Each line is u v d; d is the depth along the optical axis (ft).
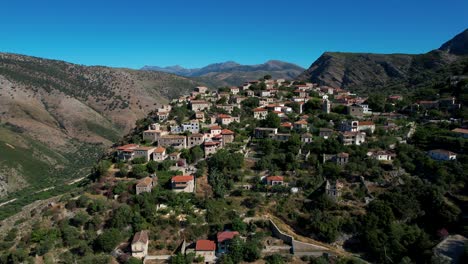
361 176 438.40
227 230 386.93
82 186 531.50
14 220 454.81
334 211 398.21
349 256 351.46
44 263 362.74
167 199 426.10
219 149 522.47
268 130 560.61
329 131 545.85
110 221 399.24
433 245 343.67
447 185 409.90
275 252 357.61
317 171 456.04
